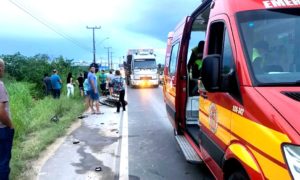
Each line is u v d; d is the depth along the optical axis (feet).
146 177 21.06
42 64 98.07
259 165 10.39
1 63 17.69
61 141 30.30
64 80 89.15
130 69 110.93
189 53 24.76
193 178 20.77
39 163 23.71
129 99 67.36
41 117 38.29
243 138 11.69
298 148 9.17
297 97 10.74
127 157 25.35
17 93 51.26
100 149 27.55
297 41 13.01
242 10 13.89
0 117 17.40
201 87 17.37
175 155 25.73
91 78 46.50
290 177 9.08
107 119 42.06
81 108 49.06
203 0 21.12
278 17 13.46
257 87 11.77
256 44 12.91
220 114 14.06
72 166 23.09
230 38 13.52
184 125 24.77
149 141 30.30
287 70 12.35
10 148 18.21
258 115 10.87
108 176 21.22
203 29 26.00
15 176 20.62
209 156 15.92
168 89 30.22
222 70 14.02
